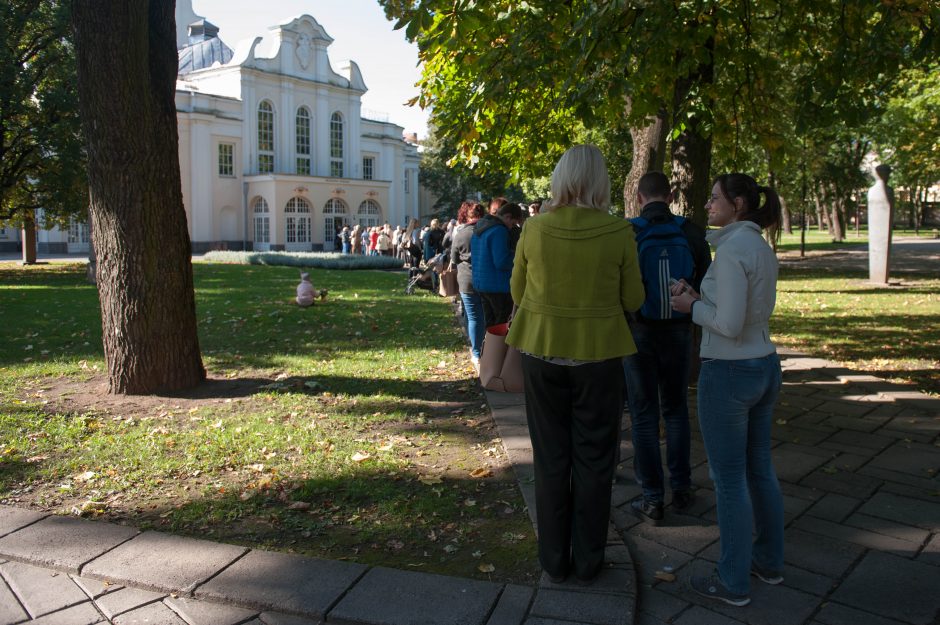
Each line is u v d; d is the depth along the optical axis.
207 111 45.94
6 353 8.42
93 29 5.73
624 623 2.79
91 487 4.21
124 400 6.18
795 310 12.91
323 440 5.08
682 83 6.57
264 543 3.52
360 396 6.37
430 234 16.89
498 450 4.88
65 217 25.92
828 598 3.04
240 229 48.88
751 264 2.83
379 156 59.25
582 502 3.05
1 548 3.37
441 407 6.05
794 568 3.29
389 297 15.12
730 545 2.96
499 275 6.42
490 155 7.66
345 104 54.78
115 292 6.29
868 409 5.92
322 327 10.65
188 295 6.64
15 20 21.66
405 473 4.46
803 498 4.09
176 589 3.04
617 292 2.99
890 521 3.78
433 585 3.05
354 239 36.41
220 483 4.28
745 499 2.95
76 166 23.28
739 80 6.95
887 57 5.54
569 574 3.16
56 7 22.80
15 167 23.77
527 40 5.83
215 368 7.61
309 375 7.23
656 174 3.89
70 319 11.21
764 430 3.06
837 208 44.69
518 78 5.96
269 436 5.13
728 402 2.90
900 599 3.02
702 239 3.89
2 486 4.19
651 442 3.76
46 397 6.28
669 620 2.89
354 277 21.83
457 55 6.48
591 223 2.95
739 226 2.93
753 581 3.19
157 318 6.39
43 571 3.24
